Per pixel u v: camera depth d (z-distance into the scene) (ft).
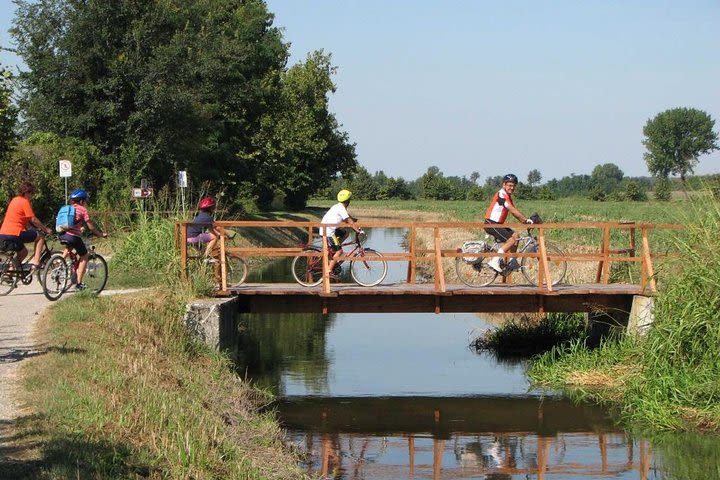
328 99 250.37
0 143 86.22
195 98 119.65
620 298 53.72
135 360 35.91
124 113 117.91
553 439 40.14
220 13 149.28
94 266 52.34
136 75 114.83
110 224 84.94
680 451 37.76
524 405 46.06
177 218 65.51
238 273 55.83
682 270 44.73
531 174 481.46
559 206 240.73
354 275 54.49
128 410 28.04
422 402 46.78
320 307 53.31
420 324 74.79
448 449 38.65
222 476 26.32
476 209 260.62
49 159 104.12
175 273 52.49
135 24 115.44
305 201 258.98
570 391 48.57
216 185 142.61
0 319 44.60
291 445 36.86
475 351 61.31
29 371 32.65
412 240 54.24
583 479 34.65
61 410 27.43
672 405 41.91
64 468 22.18
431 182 405.39
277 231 157.48
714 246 43.16
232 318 50.88
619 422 42.70
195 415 30.78
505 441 39.86
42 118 115.96
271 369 54.29
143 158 115.44
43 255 50.44
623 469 35.86
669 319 43.70
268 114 185.37
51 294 49.49
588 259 52.54
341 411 44.70
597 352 52.03
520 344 60.80
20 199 49.21
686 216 45.27
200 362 43.32
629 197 316.60
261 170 194.29
